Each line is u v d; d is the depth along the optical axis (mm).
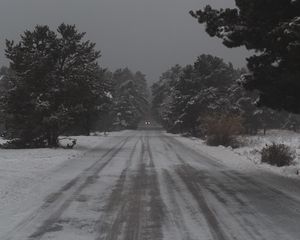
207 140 33750
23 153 24328
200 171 17297
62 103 29484
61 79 29297
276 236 7875
